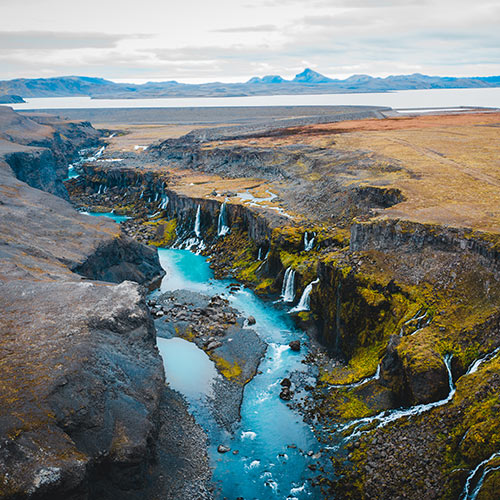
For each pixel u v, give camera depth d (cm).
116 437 4300
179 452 4981
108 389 4619
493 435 4162
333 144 15600
